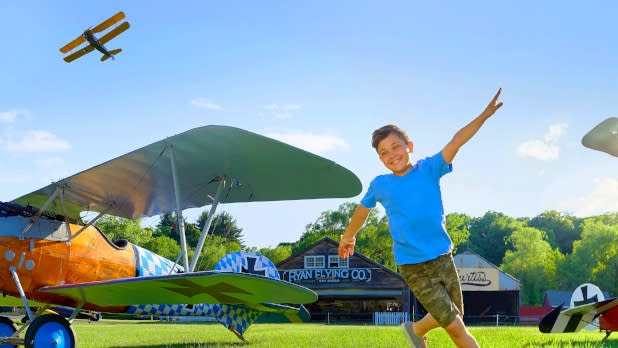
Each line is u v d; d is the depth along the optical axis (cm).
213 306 909
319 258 3622
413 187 297
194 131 632
